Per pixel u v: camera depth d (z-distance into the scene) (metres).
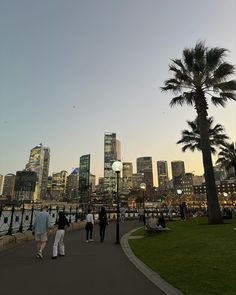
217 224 22.23
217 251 10.49
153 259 10.15
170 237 15.71
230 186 158.25
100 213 16.28
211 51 26.14
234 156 49.22
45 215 10.92
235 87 25.75
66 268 8.80
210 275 7.38
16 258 10.57
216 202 23.70
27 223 19.08
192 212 48.69
